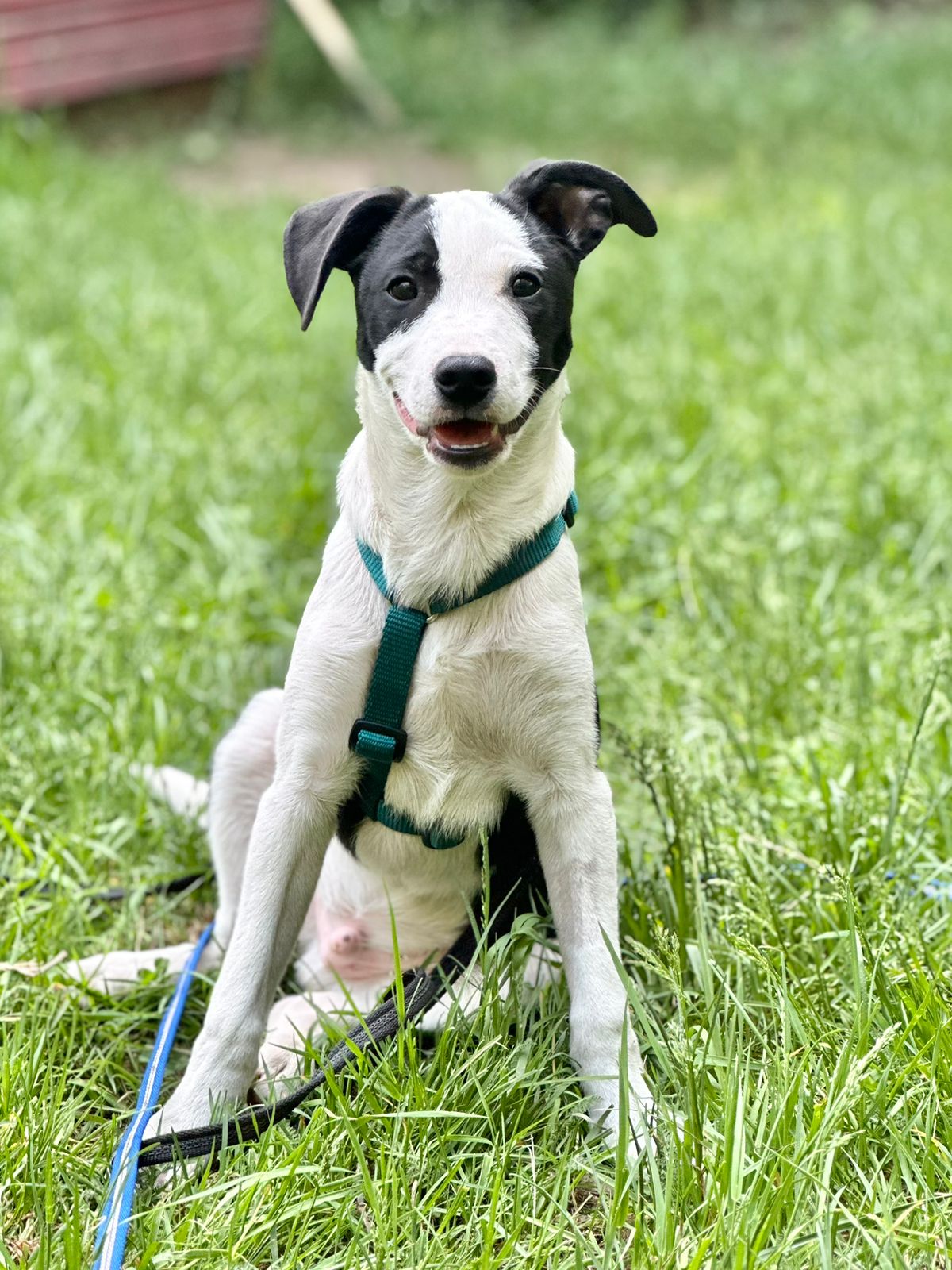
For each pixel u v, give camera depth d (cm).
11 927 155
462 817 147
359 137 638
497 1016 142
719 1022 143
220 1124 137
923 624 191
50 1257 128
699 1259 127
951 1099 136
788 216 435
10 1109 137
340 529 146
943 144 540
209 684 189
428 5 894
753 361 291
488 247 142
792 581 199
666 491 228
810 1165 131
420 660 143
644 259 382
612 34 887
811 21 877
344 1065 140
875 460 232
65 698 181
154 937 164
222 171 578
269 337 315
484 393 137
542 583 143
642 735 165
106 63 575
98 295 328
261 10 612
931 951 148
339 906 156
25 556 203
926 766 171
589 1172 136
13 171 435
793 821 166
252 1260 131
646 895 156
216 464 239
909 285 336
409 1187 134
